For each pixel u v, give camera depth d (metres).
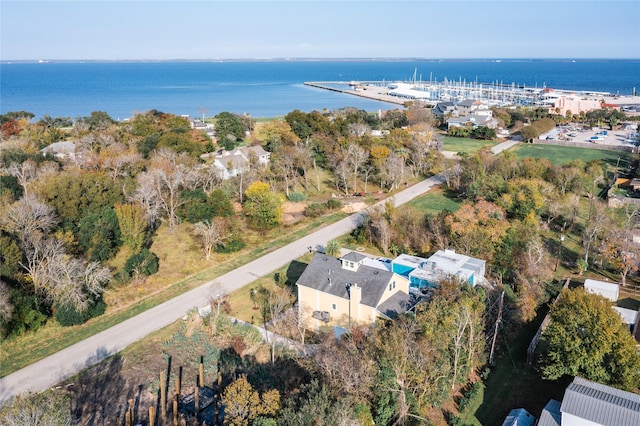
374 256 61.06
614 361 34.75
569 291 39.56
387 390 33.28
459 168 86.38
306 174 94.19
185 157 87.31
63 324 46.88
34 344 44.44
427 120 149.00
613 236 58.47
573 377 37.72
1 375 39.91
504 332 44.34
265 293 52.41
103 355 42.59
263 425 28.67
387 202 70.25
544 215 72.31
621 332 35.34
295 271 57.62
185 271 58.16
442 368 35.47
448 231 60.41
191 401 37.09
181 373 40.25
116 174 81.88
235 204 78.12
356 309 43.03
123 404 36.66
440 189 88.19
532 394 37.41
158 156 85.94
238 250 63.59
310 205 76.88
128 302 51.72
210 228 62.38
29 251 50.62
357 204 79.81
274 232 69.50
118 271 56.62
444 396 35.91
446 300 40.12
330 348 36.97
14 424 28.95
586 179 82.69
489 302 44.62
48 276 48.50
